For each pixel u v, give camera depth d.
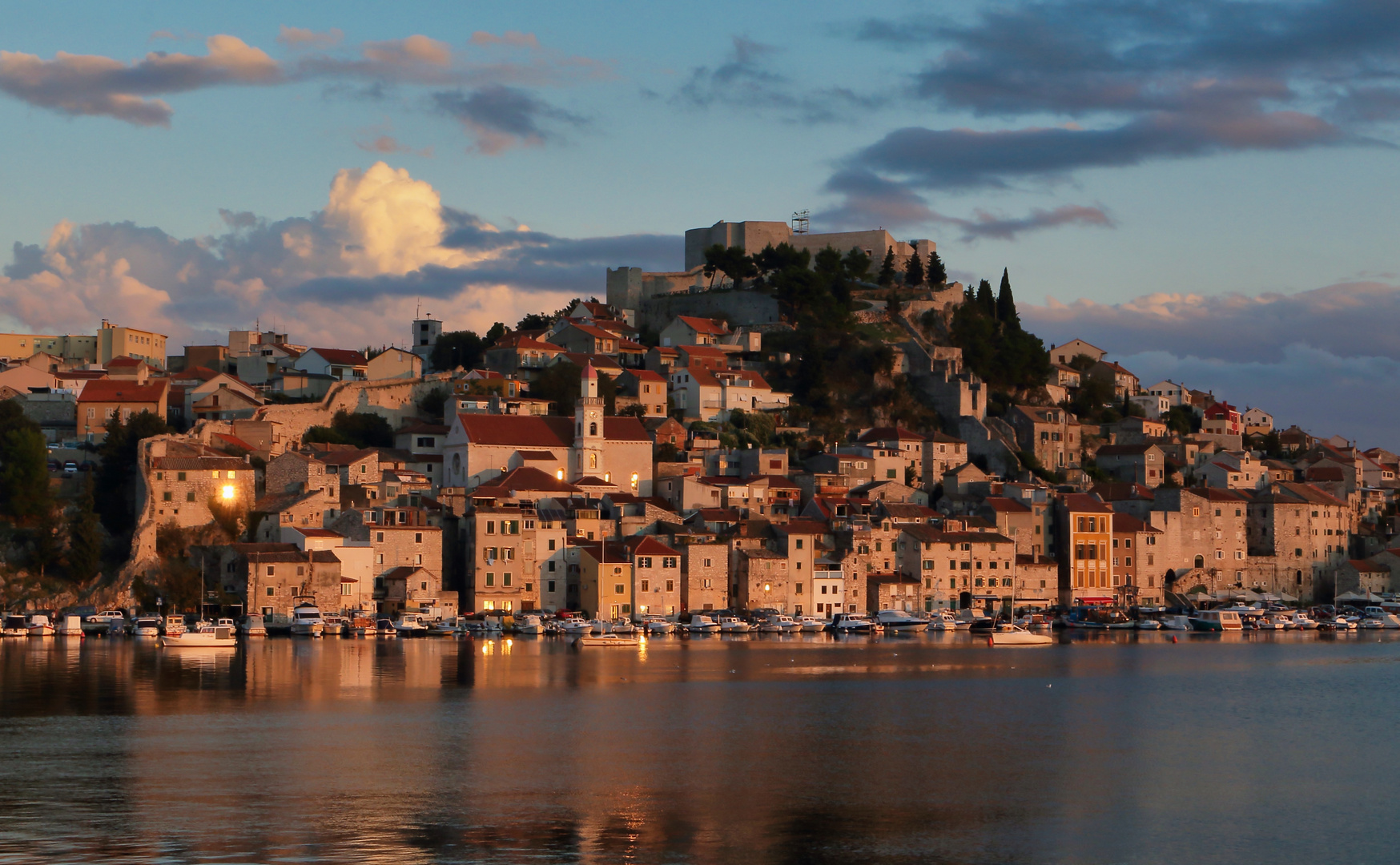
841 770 192.62
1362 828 164.38
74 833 152.12
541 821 161.25
